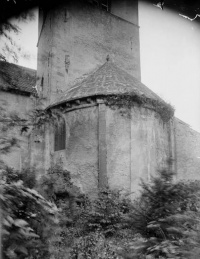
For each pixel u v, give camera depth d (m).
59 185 14.29
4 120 4.00
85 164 17.20
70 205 7.07
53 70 21.48
